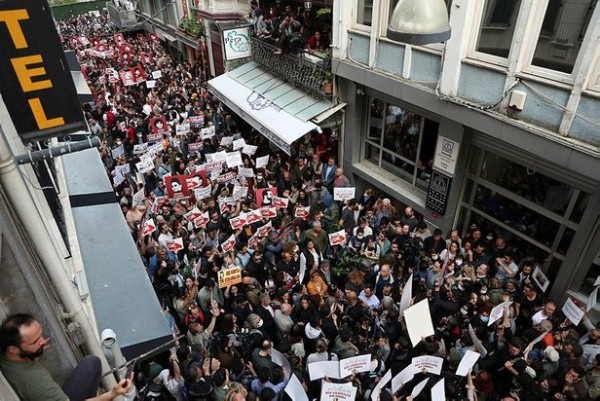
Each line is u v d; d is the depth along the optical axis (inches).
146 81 796.6
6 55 148.9
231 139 548.4
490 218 379.6
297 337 276.5
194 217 377.4
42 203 208.7
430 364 240.7
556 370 261.1
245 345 274.5
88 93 582.9
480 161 370.6
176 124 626.8
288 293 298.7
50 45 153.6
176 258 346.3
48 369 120.6
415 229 389.4
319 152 535.8
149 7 1280.8
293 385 233.3
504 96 305.0
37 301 111.5
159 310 238.8
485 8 305.3
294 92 532.7
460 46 323.0
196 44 959.6
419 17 169.0
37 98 158.4
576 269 315.6
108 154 541.0
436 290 315.6
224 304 318.3
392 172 475.8
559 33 267.7
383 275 321.7
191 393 236.5
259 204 411.2
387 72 403.5
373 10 392.8
